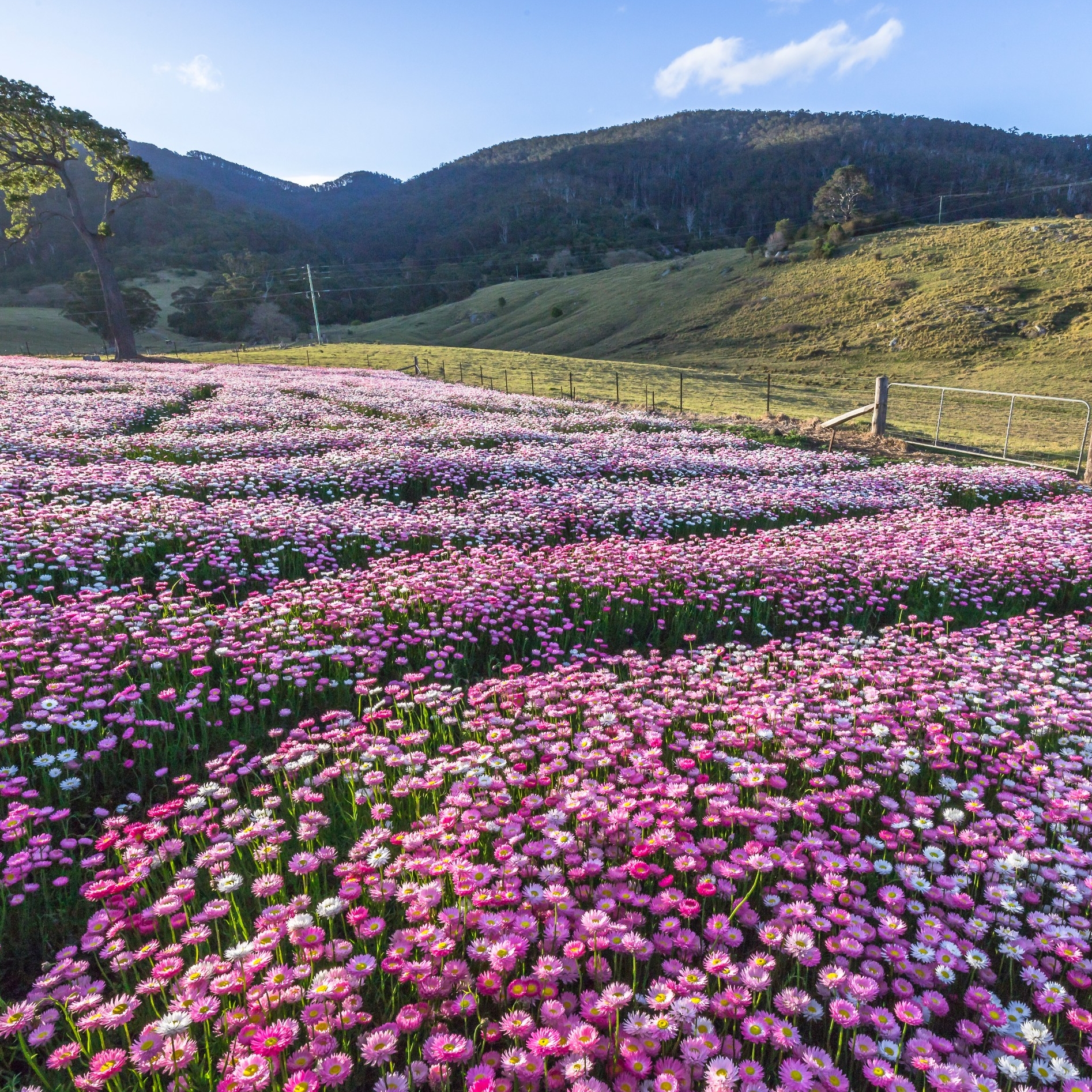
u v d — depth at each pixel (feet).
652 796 12.39
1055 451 70.23
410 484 43.09
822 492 44.11
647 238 634.43
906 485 48.03
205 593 23.32
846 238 320.29
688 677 18.94
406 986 9.31
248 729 16.48
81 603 21.94
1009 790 14.11
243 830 11.63
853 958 9.59
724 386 141.69
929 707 16.92
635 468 49.26
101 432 50.21
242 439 49.96
